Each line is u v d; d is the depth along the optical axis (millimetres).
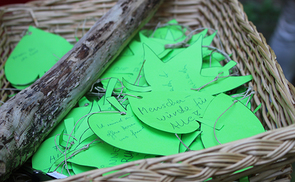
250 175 437
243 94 510
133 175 369
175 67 513
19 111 437
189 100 473
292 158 420
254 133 447
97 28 524
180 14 659
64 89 473
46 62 584
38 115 451
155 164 372
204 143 441
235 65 537
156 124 439
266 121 478
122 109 460
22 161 442
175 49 574
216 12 614
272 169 424
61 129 485
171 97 474
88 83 502
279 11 1317
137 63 552
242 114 461
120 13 543
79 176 372
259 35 513
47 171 446
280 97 459
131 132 440
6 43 633
